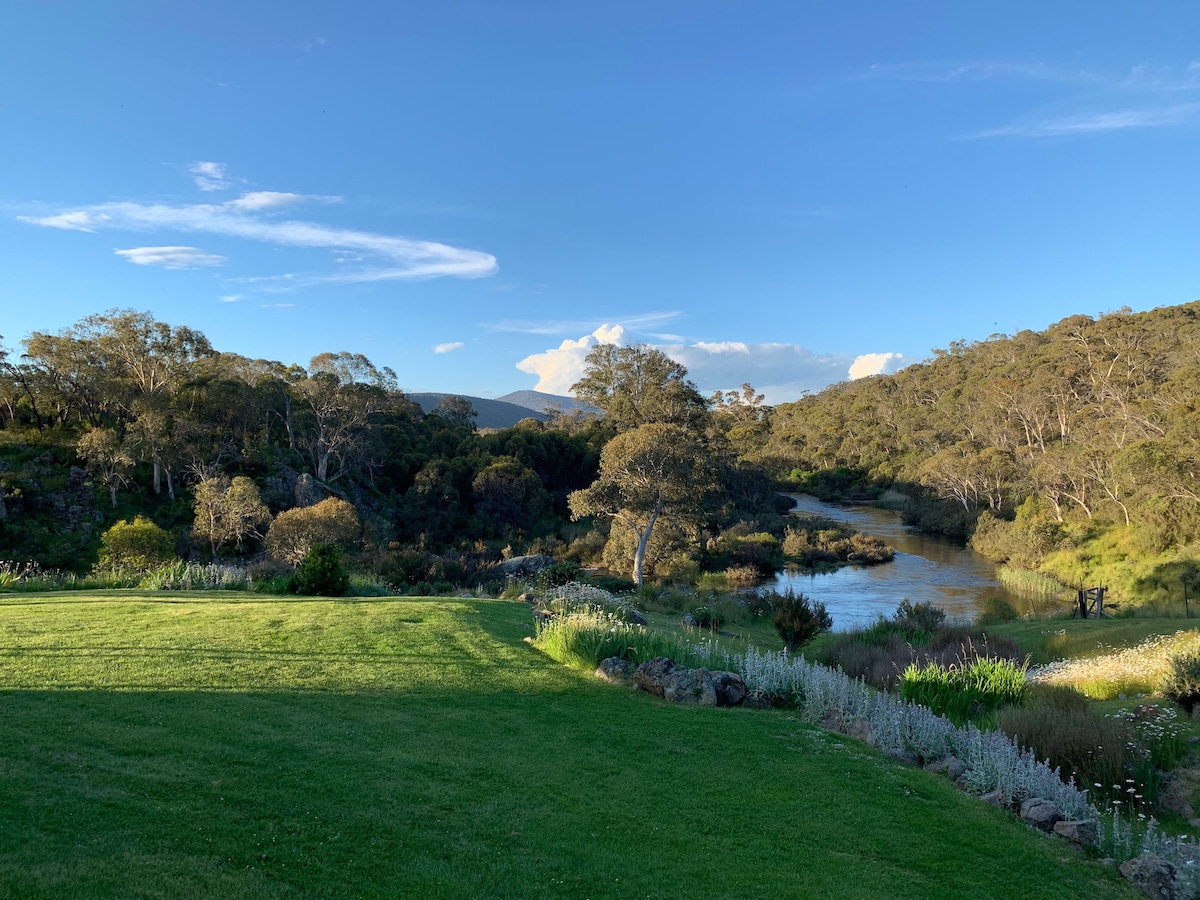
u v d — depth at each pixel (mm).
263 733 6219
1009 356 100625
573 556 48250
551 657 10211
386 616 11867
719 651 11570
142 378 61469
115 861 3920
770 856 4887
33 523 46844
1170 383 51312
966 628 20500
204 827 4445
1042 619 25672
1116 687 11523
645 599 24547
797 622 17094
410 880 4137
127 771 5121
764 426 129875
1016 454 66688
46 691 6777
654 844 4922
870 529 66500
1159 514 39594
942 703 10227
